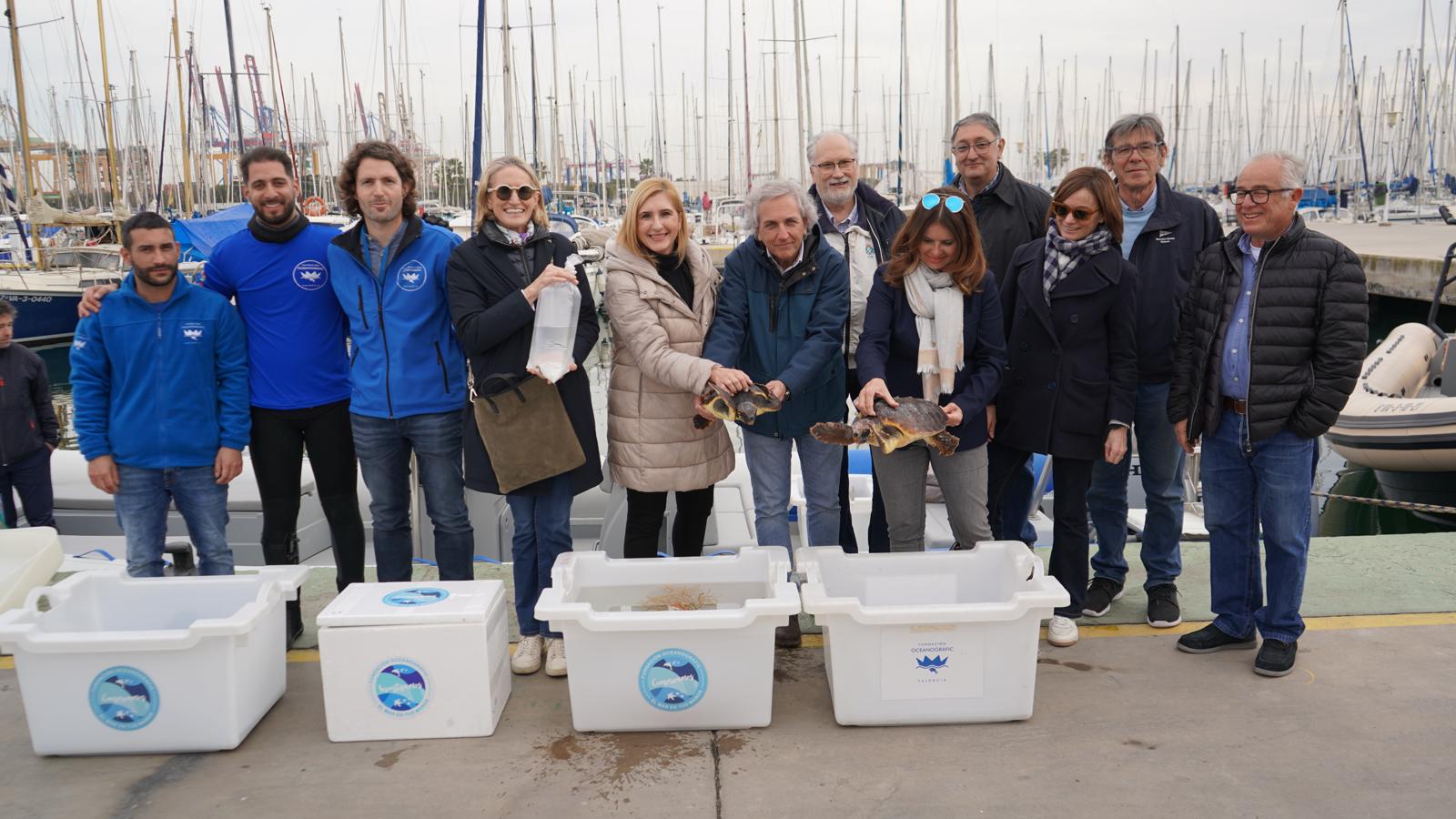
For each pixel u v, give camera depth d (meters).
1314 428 2.88
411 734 2.75
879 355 3.10
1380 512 9.38
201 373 3.13
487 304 3.02
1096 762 2.56
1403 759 2.54
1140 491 6.48
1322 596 3.62
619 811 2.38
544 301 2.92
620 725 2.76
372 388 3.17
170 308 3.10
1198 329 3.12
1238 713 2.80
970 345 3.10
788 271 3.15
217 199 25.70
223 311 3.14
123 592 2.97
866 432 2.81
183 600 2.99
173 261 3.08
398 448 3.25
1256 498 3.11
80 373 3.10
